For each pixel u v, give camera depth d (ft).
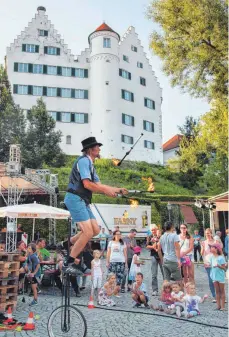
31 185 84.53
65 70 180.86
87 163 13.25
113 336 20.81
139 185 151.84
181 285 30.17
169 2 60.34
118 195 13.37
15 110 145.07
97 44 181.98
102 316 26.12
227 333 21.36
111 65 181.27
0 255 26.55
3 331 21.66
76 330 14.48
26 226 90.53
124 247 36.47
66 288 14.57
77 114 178.91
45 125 146.61
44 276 38.34
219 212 87.10
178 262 30.12
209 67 60.39
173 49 62.23
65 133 175.52
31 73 175.63
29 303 30.86
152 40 64.54
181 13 59.72
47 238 91.04
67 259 13.47
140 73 196.24
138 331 21.95
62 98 178.09
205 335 21.02
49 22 181.88
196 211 117.80
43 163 141.69
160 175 172.86
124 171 159.02
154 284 34.96
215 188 145.18
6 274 26.43
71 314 14.87
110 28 184.24
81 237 12.99
